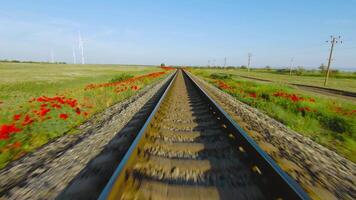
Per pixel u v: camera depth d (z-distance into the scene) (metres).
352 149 5.08
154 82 22.48
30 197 2.45
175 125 5.40
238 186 2.55
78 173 2.93
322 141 5.59
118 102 10.45
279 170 2.48
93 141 4.28
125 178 2.57
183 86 17.44
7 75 30.61
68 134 5.11
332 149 5.03
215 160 3.25
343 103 11.48
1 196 2.50
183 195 2.36
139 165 3.04
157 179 2.69
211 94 12.53
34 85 17.84
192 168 2.99
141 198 2.30
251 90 16.41
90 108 8.38
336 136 6.13
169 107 8.01
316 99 12.57
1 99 10.23
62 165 3.19
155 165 3.06
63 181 2.73
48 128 5.26
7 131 4.21
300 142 4.79
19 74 33.38
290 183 2.20
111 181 2.17
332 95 18.75
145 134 4.17
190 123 5.62
